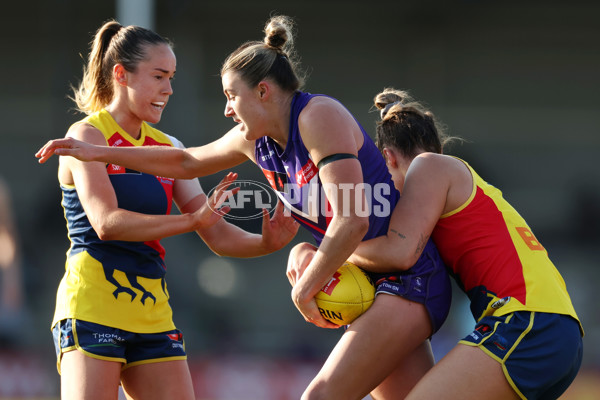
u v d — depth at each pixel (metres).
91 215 12.01
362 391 11.67
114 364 12.32
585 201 62.53
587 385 30.64
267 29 11.83
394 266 11.73
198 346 43.69
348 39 79.94
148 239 11.91
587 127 79.44
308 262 12.30
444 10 78.62
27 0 74.62
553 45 80.19
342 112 11.59
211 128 76.12
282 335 49.16
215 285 57.12
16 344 34.06
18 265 34.38
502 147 78.75
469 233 11.95
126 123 13.28
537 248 12.02
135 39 13.00
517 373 11.03
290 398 32.53
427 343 13.09
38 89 75.38
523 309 11.33
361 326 11.66
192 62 75.88
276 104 11.72
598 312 50.38
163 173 12.93
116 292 12.55
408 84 80.25
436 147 13.25
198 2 76.12
